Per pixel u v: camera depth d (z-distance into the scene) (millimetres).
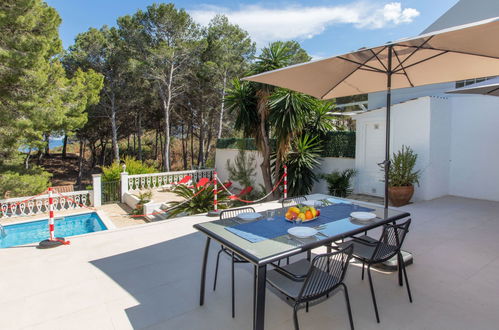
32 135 8578
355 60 3182
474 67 3385
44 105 8133
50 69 8758
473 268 3191
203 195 6812
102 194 9758
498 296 2641
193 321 2344
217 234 2326
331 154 8555
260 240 2178
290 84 3559
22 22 7320
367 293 2719
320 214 2908
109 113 19609
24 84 7648
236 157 12094
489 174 6441
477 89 3846
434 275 3043
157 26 16734
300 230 2324
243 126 8812
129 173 11180
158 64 16844
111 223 6973
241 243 2117
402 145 6801
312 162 8242
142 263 3443
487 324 2244
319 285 2061
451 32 2320
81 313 2461
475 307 2473
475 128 6590
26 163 17500
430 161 6395
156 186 11133
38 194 8375
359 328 2217
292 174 7953
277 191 8430
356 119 7840
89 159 28078
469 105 6652
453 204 6086
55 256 3654
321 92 4051
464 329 2191
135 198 8875
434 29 8234
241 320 2355
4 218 7332
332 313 2420
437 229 4504
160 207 8086
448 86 7109
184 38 17484
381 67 3664
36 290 2838
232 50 18391
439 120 6562
